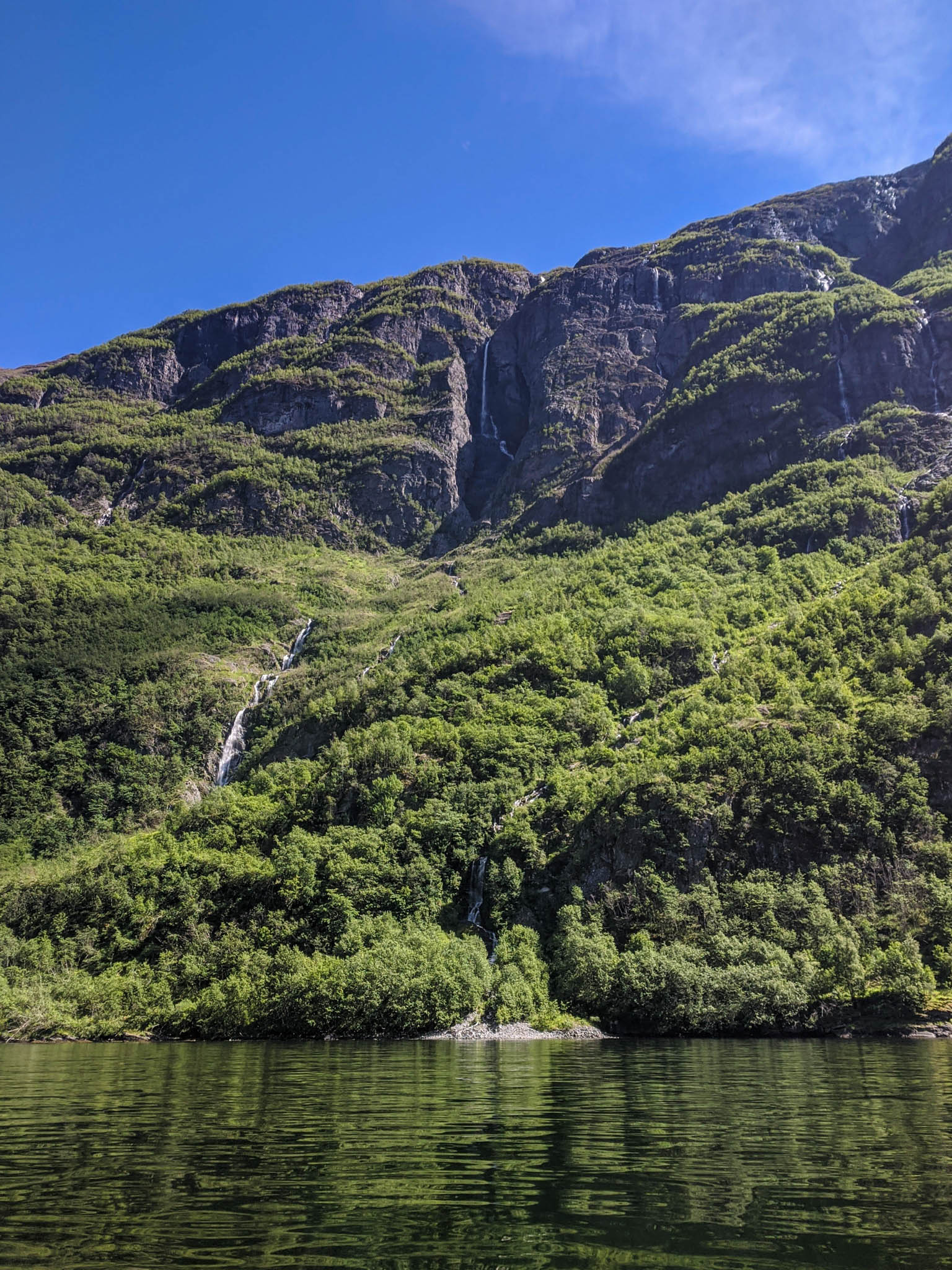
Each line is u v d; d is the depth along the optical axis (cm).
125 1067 5019
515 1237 1828
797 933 7544
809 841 8362
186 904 8731
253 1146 2695
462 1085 4041
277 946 8112
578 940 7419
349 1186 2223
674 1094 3716
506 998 7044
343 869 8656
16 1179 2297
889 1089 3838
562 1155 2542
